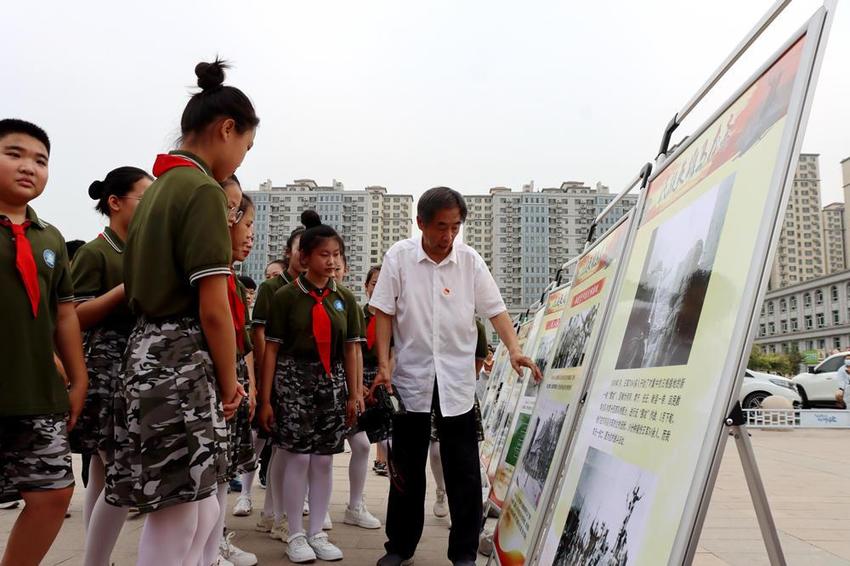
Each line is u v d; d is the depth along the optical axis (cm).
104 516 238
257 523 430
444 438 325
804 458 820
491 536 374
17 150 231
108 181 303
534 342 486
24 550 215
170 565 185
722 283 123
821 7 118
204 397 188
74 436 269
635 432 147
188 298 193
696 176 160
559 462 215
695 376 124
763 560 362
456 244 343
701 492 107
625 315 189
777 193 112
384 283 341
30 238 232
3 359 214
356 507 431
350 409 380
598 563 145
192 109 210
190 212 190
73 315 254
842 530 432
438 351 330
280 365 354
